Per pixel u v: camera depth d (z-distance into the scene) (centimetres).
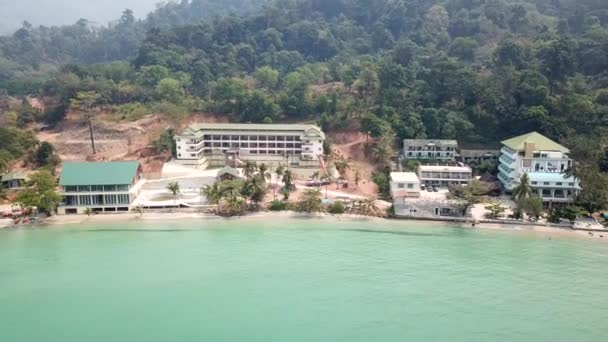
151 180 13712
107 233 10600
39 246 9844
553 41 18625
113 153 16338
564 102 15662
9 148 15012
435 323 7019
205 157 15838
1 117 18775
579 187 12031
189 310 7375
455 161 14838
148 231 10744
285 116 18650
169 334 6750
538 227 11119
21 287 8088
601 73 18212
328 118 17312
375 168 15200
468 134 16088
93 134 17275
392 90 17600
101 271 8669
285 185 12938
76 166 12156
